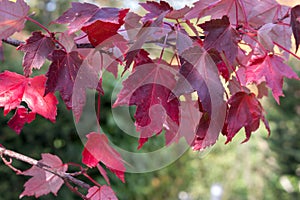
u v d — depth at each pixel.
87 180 2.24
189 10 0.75
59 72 0.74
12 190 2.10
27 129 2.12
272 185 3.87
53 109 0.87
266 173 3.85
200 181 3.70
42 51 0.75
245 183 3.83
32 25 2.40
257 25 0.83
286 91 3.82
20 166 2.12
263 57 0.80
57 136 2.19
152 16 0.74
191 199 3.55
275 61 0.80
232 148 3.81
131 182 2.53
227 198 3.75
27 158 0.87
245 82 0.83
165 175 3.05
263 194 3.82
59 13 3.08
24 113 0.87
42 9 3.04
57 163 0.92
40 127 2.14
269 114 3.85
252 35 0.78
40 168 0.91
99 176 2.27
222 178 3.79
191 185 3.52
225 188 3.76
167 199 3.11
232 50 0.71
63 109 2.17
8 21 0.75
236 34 0.71
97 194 0.84
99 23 0.73
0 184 2.07
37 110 0.87
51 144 2.19
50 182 0.91
